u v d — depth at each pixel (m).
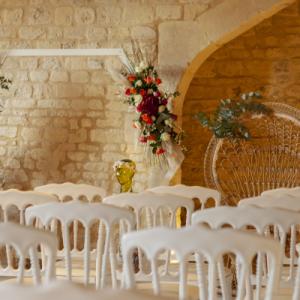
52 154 6.77
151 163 6.38
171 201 3.81
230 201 7.12
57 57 6.75
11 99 6.83
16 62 6.82
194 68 6.63
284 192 4.76
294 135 6.91
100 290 1.71
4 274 4.25
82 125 6.71
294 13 7.31
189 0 6.48
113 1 6.65
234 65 7.41
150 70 6.03
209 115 7.41
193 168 7.44
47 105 6.77
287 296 3.62
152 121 5.99
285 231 3.01
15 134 6.82
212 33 6.43
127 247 2.50
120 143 6.63
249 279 2.82
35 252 2.67
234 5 6.37
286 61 7.33
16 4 6.80
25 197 4.08
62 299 1.67
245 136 5.64
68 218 3.16
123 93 6.44
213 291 2.47
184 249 2.44
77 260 4.75
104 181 6.67
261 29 7.38
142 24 6.57
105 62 6.66
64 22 6.73
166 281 3.95
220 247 2.42
